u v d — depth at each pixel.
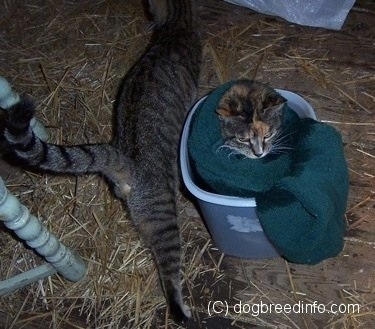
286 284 2.31
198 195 2.11
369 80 2.85
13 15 3.40
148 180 2.28
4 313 2.36
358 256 2.34
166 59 2.60
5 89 2.28
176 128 2.47
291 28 3.10
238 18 3.19
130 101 2.41
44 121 2.88
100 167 2.20
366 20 3.08
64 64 3.12
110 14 3.31
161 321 2.28
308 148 2.14
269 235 2.11
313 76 2.90
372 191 2.48
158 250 2.28
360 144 2.63
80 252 2.47
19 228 2.07
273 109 2.27
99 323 2.30
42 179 2.69
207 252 2.42
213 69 3.00
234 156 2.29
